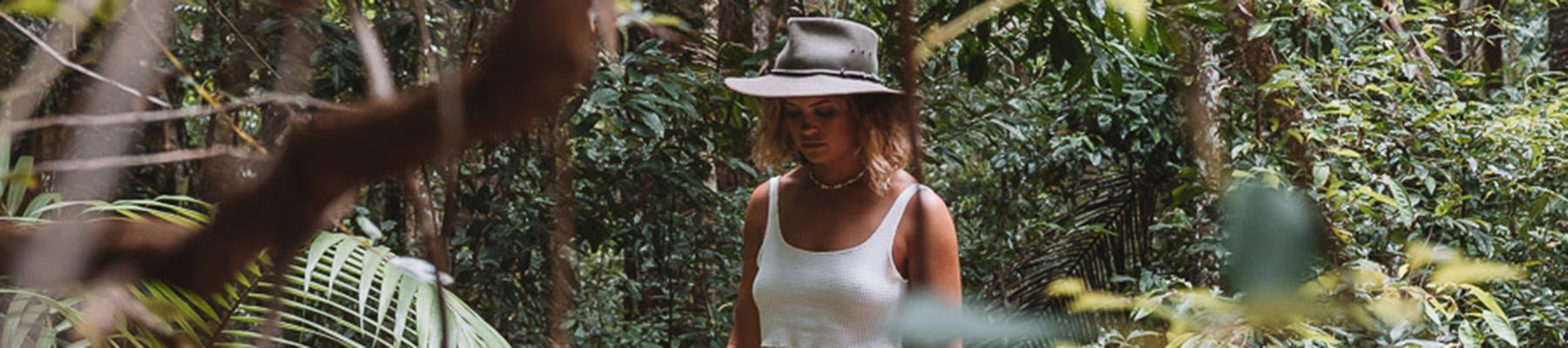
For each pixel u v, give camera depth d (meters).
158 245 0.53
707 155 4.42
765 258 2.27
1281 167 3.16
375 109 0.49
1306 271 0.41
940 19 3.09
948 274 2.16
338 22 2.94
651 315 5.35
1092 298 1.10
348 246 1.87
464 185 3.88
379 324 1.88
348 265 1.91
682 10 3.58
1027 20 3.72
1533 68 7.14
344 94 2.96
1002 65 5.12
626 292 5.56
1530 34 5.58
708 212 4.55
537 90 0.46
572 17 0.45
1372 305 1.13
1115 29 2.37
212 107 0.57
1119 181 5.02
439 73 0.53
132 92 0.55
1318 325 0.61
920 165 0.51
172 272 0.53
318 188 0.49
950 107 4.87
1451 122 3.85
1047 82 4.92
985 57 3.55
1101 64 3.31
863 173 2.19
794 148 2.26
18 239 0.55
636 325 5.29
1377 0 4.85
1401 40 4.36
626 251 4.68
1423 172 3.63
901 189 2.18
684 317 5.24
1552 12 7.11
